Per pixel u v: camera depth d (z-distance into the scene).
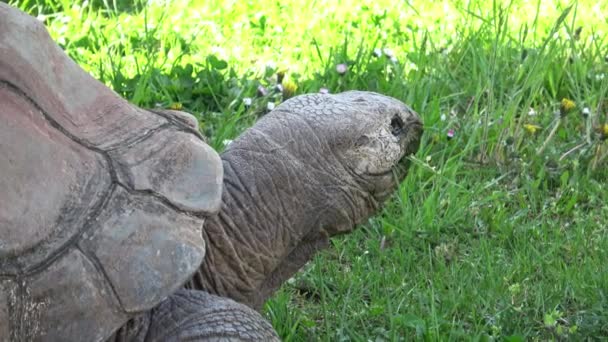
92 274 2.68
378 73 6.29
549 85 6.42
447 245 4.70
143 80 5.75
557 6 8.22
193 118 3.19
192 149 3.01
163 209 2.84
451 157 5.50
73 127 2.90
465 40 6.74
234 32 7.62
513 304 4.12
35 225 2.66
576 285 4.23
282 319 4.00
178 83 6.03
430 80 6.08
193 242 2.82
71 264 2.67
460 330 3.88
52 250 2.66
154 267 2.74
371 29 7.72
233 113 5.71
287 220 3.46
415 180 5.20
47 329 2.62
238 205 3.38
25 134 2.75
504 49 6.51
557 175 5.41
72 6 7.81
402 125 3.63
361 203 3.60
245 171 3.41
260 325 2.94
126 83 6.01
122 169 2.87
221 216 3.36
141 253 2.75
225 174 3.41
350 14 8.09
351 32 7.56
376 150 3.54
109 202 2.78
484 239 4.67
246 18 7.89
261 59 6.98
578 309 4.16
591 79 6.42
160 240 2.78
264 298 3.64
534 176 5.46
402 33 7.66
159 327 2.90
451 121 5.68
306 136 3.47
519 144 5.61
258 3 8.25
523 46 6.49
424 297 4.16
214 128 5.59
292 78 6.31
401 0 8.51
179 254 2.78
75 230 2.71
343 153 3.49
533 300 4.22
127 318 2.70
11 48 2.88
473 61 6.38
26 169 2.71
